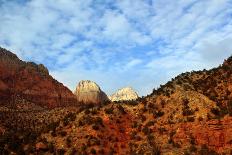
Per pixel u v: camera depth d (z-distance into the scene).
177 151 46.22
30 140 54.03
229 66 58.38
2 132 78.19
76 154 48.44
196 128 48.00
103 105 58.56
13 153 52.22
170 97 55.78
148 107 55.81
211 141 46.28
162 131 50.03
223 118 47.34
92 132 51.28
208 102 52.00
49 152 50.03
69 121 55.34
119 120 54.22
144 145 48.91
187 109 51.62
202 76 60.19
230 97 51.50
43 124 85.44
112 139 51.03
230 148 44.69
